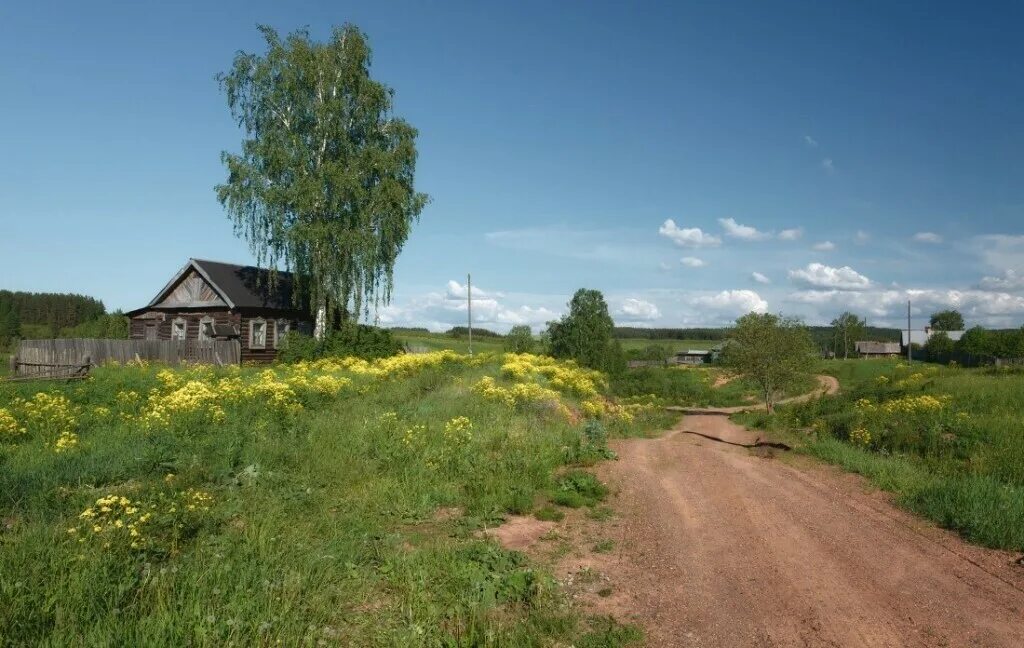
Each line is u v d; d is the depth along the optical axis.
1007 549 7.66
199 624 4.62
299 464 10.02
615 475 11.76
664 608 5.91
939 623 5.61
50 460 9.18
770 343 30.03
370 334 34.31
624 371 44.12
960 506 8.91
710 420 27.25
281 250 32.69
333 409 14.97
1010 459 11.73
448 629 5.27
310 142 33.59
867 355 100.25
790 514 9.27
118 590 5.02
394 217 33.22
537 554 7.31
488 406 16.16
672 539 7.98
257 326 36.00
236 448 10.12
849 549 7.65
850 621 5.64
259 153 32.06
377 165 33.00
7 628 4.43
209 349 32.34
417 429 12.05
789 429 21.61
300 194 31.61
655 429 22.30
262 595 5.27
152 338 37.50
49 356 29.08
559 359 38.59
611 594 6.23
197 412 12.38
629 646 5.16
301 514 7.75
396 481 9.55
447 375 23.31
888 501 10.13
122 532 5.98
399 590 5.88
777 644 5.23
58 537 5.94
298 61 32.84
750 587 6.43
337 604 5.48
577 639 5.23
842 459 13.38
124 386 16.95
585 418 19.98
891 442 14.71
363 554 6.66
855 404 23.47
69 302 90.88
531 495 9.51
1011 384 22.86
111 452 9.74
